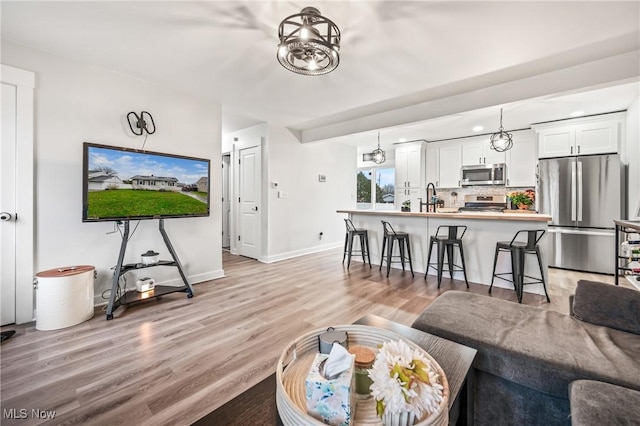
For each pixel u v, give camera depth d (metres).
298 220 5.50
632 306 1.47
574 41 2.37
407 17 2.04
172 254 3.09
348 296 3.20
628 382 1.04
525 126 4.98
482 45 2.42
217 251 3.89
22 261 2.41
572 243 4.28
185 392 1.60
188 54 2.58
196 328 2.39
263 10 1.98
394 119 4.17
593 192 4.12
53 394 1.56
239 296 3.18
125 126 2.99
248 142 5.27
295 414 0.72
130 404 1.50
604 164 4.04
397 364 0.78
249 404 0.89
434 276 4.07
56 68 2.57
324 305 2.92
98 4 1.92
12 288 2.38
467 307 1.74
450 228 3.62
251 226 5.29
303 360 1.05
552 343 1.32
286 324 2.48
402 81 3.16
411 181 6.40
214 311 2.75
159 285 3.28
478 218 3.54
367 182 8.38
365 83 3.21
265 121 4.82
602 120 4.19
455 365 1.04
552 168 4.43
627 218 4.00
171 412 1.45
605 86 2.71
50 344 2.10
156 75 3.00
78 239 2.71
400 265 4.50
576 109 4.04
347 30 2.19
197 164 3.34
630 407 0.86
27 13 2.01
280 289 3.44
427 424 0.68
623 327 1.46
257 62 2.72
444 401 0.75
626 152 3.99
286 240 5.26
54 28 2.20
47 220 2.54
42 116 2.50
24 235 2.41
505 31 2.22
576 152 4.39
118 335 2.25
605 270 4.05
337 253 5.76
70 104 2.65
